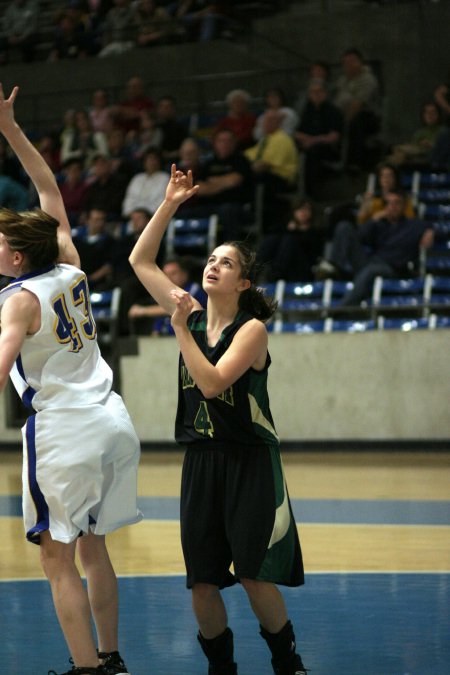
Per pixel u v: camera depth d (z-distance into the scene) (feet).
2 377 17.60
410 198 65.00
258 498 18.47
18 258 18.93
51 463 18.16
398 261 60.70
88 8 88.63
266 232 68.59
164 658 20.97
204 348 19.26
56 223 19.38
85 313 19.31
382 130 75.61
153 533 35.81
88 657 17.90
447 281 59.00
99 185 72.18
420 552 31.78
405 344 58.29
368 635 22.52
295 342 60.08
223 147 69.05
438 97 70.23
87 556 19.43
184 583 27.96
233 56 81.56
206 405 18.79
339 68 78.48
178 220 67.00
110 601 19.30
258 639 22.50
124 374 62.28
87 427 18.37
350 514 38.81
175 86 83.10
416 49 76.95
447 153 67.41
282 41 81.15
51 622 23.89
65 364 18.69
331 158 71.56
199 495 18.86
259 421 18.71
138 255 20.63
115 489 18.93
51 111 86.53
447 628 23.03
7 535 35.96
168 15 85.15
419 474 49.78
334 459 56.44
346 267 61.62
